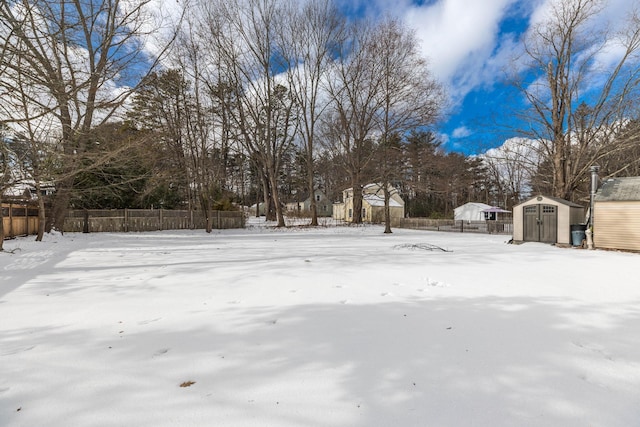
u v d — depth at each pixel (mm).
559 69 14023
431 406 1839
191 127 20453
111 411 1786
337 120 26359
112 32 9633
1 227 8562
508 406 1845
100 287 4762
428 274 5809
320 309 3697
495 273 5953
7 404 1851
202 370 2250
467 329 3078
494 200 52656
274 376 2166
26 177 8273
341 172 34156
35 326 3133
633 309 3734
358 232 21266
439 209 45562
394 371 2242
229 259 7723
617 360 2438
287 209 57250
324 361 2389
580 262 7484
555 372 2246
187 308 3727
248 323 3217
